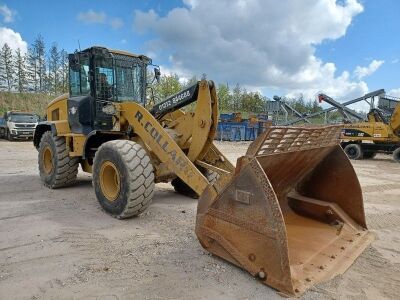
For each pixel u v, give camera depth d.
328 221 4.19
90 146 5.91
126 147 4.68
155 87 6.63
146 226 4.54
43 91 55.72
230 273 3.18
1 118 21.94
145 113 4.91
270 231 2.87
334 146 4.26
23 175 8.34
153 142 4.80
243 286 2.95
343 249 3.65
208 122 4.45
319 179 4.44
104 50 5.86
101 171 4.98
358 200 4.23
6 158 11.89
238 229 3.12
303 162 4.07
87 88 6.24
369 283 3.10
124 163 4.57
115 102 5.99
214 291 2.88
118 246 3.83
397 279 3.19
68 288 2.91
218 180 3.34
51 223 4.57
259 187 2.94
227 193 3.20
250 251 3.03
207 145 4.63
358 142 15.41
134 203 4.60
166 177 5.25
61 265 3.33
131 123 5.16
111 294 2.83
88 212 5.13
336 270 3.21
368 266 3.44
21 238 4.02
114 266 3.33
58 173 6.56
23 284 2.96
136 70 6.32
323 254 3.48
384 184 8.41
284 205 4.41
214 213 3.32
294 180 4.41
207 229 3.38
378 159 15.57
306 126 3.67
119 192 4.70
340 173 4.29
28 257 3.50
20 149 15.52
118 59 6.04
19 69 55.09
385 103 17.08
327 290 2.87
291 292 2.76
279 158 3.53
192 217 4.98
